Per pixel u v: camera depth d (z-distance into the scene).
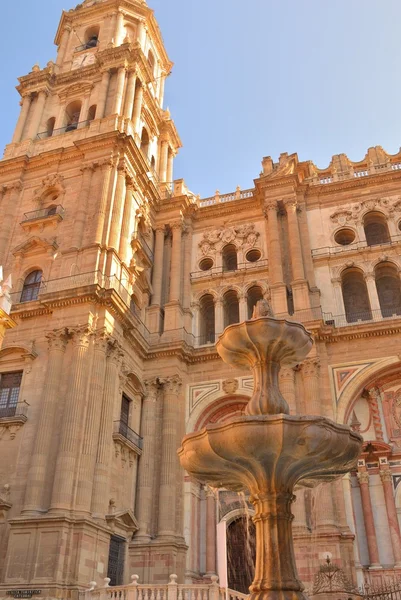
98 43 45.41
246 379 31.80
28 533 22.61
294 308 32.16
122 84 39.78
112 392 27.53
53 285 30.17
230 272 36.19
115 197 33.44
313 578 24.44
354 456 13.91
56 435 25.28
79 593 21.47
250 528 29.56
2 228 34.59
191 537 28.89
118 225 32.81
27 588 21.31
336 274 34.06
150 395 31.78
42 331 28.88
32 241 32.88
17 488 24.72
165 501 28.53
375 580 25.64
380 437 29.20
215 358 32.94
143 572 26.67
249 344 15.84
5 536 23.50
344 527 25.83
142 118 42.16
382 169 38.03
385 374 30.14
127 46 40.75
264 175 39.06
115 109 38.12
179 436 30.88
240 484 15.39
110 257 30.94
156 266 36.94
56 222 33.44
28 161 37.22
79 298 28.34
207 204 40.88
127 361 30.62
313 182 39.06
